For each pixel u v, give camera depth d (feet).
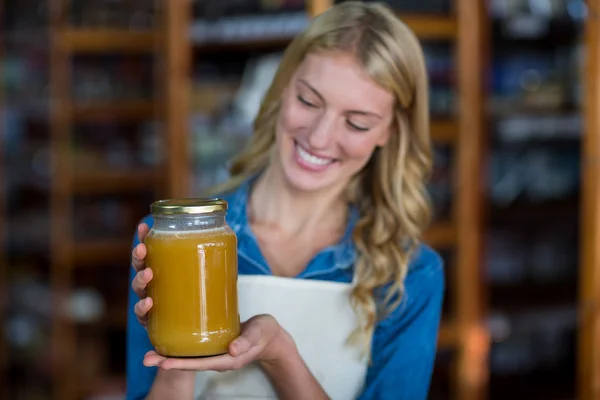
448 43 10.47
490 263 11.35
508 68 10.79
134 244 4.41
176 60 10.18
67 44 10.92
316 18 4.24
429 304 4.45
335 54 4.02
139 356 4.41
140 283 3.43
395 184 4.43
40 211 12.08
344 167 4.24
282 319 4.32
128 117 11.18
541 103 10.62
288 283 4.31
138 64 11.46
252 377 4.36
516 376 11.37
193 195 10.50
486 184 10.58
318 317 4.33
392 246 4.35
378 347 4.43
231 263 3.52
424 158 4.43
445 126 10.12
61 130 11.01
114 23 11.07
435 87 10.43
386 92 4.07
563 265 11.62
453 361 10.50
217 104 10.65
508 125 10.78
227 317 3.48
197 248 3.39
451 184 10.46
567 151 11.35
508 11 10.51
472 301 10.32
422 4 10.13
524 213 10.87
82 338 11.53
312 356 4.35
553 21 10.59
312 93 4.07
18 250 11.80
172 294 3.40
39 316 11.55
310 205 4.44
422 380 4.44
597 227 7.98
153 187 11.47
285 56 4.32
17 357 11.82
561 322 10.82
